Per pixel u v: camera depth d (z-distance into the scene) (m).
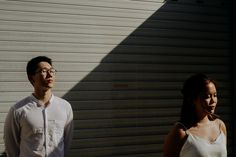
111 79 5.64
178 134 2.71
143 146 5.83
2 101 4.99
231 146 6.48
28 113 3.38
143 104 5.85
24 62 5.12
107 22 5.65
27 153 3.34
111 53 5.65
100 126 5.54
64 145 3.68
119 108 5.68
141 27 5.89
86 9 5.53
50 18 5.30
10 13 5.09
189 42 6.25
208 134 2.76
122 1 5.77
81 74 5.45
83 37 5.48
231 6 6.60
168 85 6.05
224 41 6.54
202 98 2.72
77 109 5.40
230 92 6.53
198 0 6.36
